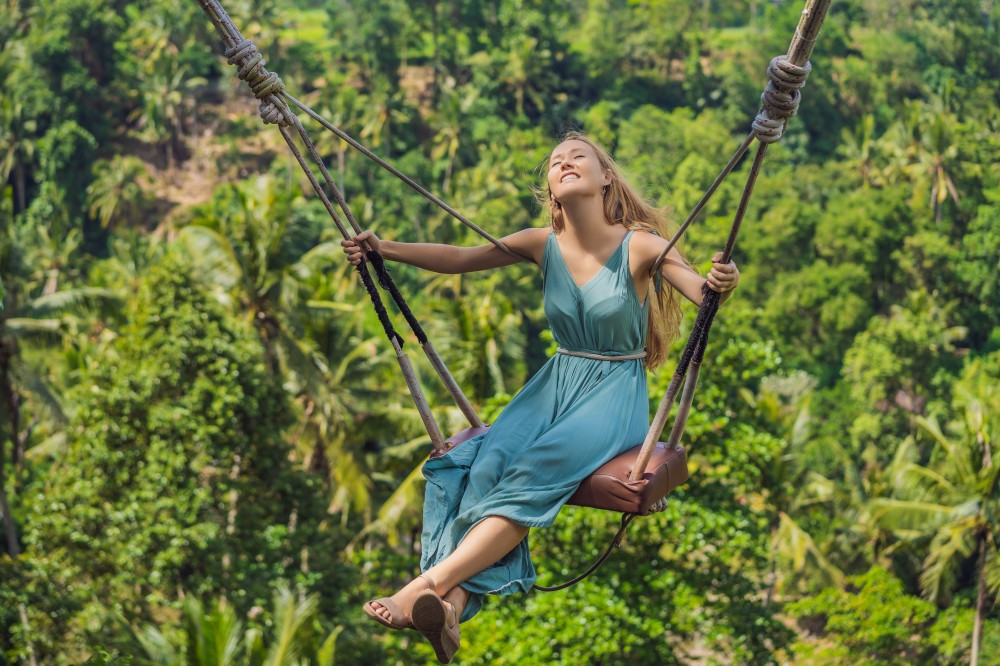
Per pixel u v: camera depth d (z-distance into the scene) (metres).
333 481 27.33
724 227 58.91
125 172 68.00
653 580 18.69
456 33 90.19
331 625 19.41
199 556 19.28
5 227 27.52
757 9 115.88
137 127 80.69
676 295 4.94
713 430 20.05
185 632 16.08
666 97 91.69
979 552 28.14
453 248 4.90
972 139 64.75
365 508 26.11
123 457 19.80
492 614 18.09
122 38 82.62
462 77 89.75
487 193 65.25
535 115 86.75
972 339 59.00
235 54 4.45
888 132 69.75
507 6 89.88
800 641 30.33
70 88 72.00
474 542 4.20
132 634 15.96
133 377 19.95
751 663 20.62
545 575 17.67
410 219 68.12
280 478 21.14
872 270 57.16
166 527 18.72
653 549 19.53
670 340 4.93
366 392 26.20
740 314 20.59
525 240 4.78
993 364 49.38
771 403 27.16
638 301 4.58
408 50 93.44
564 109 86.25
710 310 4.18
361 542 26.92
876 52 89.94
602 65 90.50
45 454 31.14
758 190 64.12
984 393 38.34
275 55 86.50
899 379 48.12
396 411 25.05
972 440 28.12
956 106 78.00
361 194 69.62
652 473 4.32
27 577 18.94
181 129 82.25
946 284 58.56
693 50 90.94
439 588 4.12
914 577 35.97
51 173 68.12
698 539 18.56
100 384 20.62
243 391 21.14
